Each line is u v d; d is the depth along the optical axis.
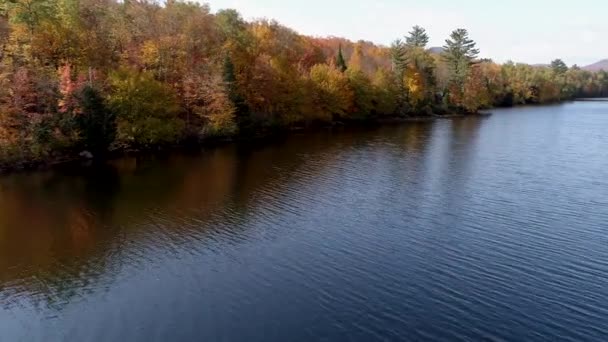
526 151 69.00
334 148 71.88
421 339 22.66
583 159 62.59
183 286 27.66
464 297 26.41
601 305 25.56
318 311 25.06
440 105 134.25
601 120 113.31
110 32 72.44
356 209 41.44
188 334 23.05
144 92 65.56
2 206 41.41
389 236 35.25
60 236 34.78
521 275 28.94
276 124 89.56
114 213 39.84
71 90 58.75
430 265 30.36
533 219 38.62
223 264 30.55
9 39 61.06
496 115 129.88
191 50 80.06
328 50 145.50
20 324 23.81
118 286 27.61
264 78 85.38
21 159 54.72
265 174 54.06
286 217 39.28
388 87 118.44
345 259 31.33
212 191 46.66
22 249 32.44
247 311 25.05
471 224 37.59
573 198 44.38
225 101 74.50
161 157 63.69
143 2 86.38
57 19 67.69
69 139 58.44
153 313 24.83
